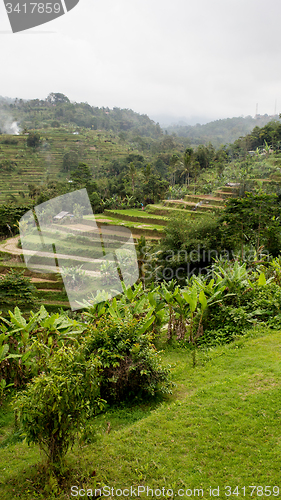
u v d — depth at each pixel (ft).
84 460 11.30
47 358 11.45
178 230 68.80
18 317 18.60
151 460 11.10
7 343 18.89
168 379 17.03
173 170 215.31
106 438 12.60
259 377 15.46
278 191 119.03
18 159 272.72
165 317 25.82
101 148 326.44
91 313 18.02
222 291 24.52
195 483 9.97
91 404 11.21
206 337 23.45
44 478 10.61
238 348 19.95
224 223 71.20
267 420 12.25
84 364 10.88
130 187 178.19
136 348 15.98
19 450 12.81
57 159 282.97
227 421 12.59
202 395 14.85
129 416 14.76
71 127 422.41
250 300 24.58
